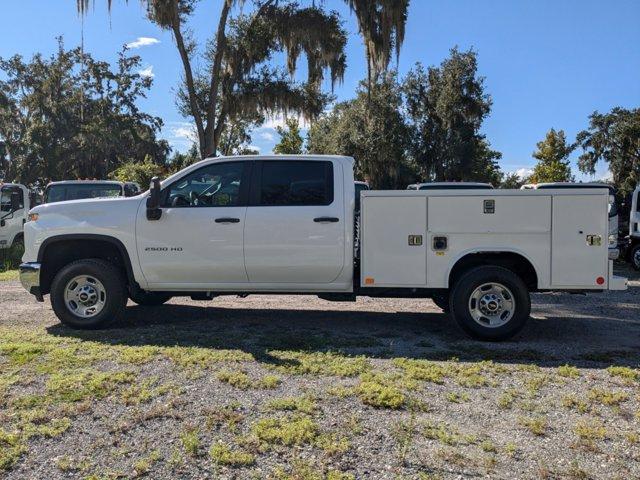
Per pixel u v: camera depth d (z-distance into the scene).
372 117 33.50
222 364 5.28
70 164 42.88
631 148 42.00
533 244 6.30
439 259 6.39
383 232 6.44
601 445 3.84
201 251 6.60
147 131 44.16
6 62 41.25
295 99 21.34
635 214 15.21
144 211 6.69
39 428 3.92
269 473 3.43
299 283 6.64
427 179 36.53
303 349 5.86
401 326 7.22
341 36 20.30
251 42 20.59
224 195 6.67
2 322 7.18
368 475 3.41
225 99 21.44
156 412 4.18
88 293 6.72
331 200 6.54
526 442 3.87
